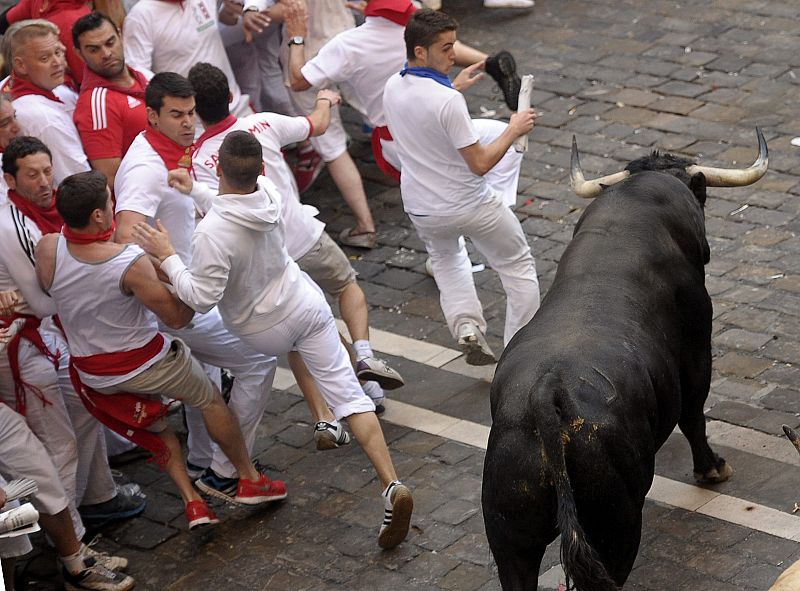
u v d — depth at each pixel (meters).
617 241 8.42
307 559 9.39
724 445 9.90
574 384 7.11
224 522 9.95
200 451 10.45
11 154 9.05
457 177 10.46
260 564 9.42
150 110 9.55
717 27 16.97
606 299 7.91
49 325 9.65
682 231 8.75
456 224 10.59
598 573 6.64
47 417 9.32
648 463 7.42
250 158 8.84
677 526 9.11
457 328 10.90
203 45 13.20
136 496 10.23
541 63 16.58
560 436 6.83
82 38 10.70
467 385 11.27
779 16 17.05
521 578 7.38
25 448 9.02
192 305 8.93
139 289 8.92
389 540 9.26
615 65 16.31
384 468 9.32
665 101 15.34
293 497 10.12
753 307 11.56
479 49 17.12
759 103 15.02
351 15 14.20
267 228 9.02
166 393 9.38
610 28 17.31
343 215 14.39
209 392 9.57
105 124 10.70
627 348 7.54
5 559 8.99
